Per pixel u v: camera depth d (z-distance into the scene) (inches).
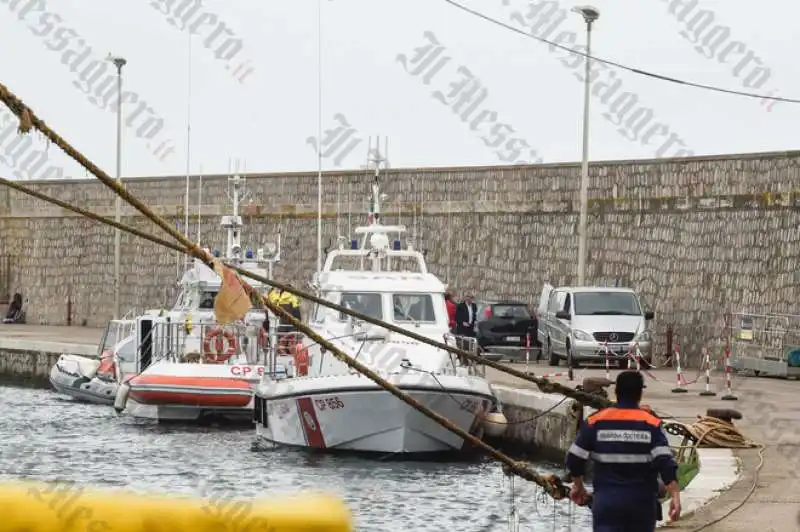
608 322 3730.3
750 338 3607.3
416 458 2500.0
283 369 3011.8
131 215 5570.9
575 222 4345.5
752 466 1861.5
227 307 1002.1
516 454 2768.2
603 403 1239.5
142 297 5536.4
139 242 5556.1
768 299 3777.1
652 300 4094.5
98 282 5757.9
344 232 4950.8
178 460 2564.0
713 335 3905.0
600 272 4259.4
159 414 3184.1
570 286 4252.0
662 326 4055.1
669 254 4057.6
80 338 5039.4
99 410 3624.5
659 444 1077.1
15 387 4616.1
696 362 3944.4
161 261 5462.6
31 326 5930.1
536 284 4458.7
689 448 1720.0
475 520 1920.5
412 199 4793.3
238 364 3095.5
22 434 3034.0
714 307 3914.9
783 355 3472.0
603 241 4256.9
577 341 3703.3
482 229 4603.8
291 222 5103.3
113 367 3816.4
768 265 3782.0
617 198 4215.1
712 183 3954.2
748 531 1406.3
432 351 2544.3
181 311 3339.1
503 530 1838.1
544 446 2630.4
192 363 3105.3
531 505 2031.3
